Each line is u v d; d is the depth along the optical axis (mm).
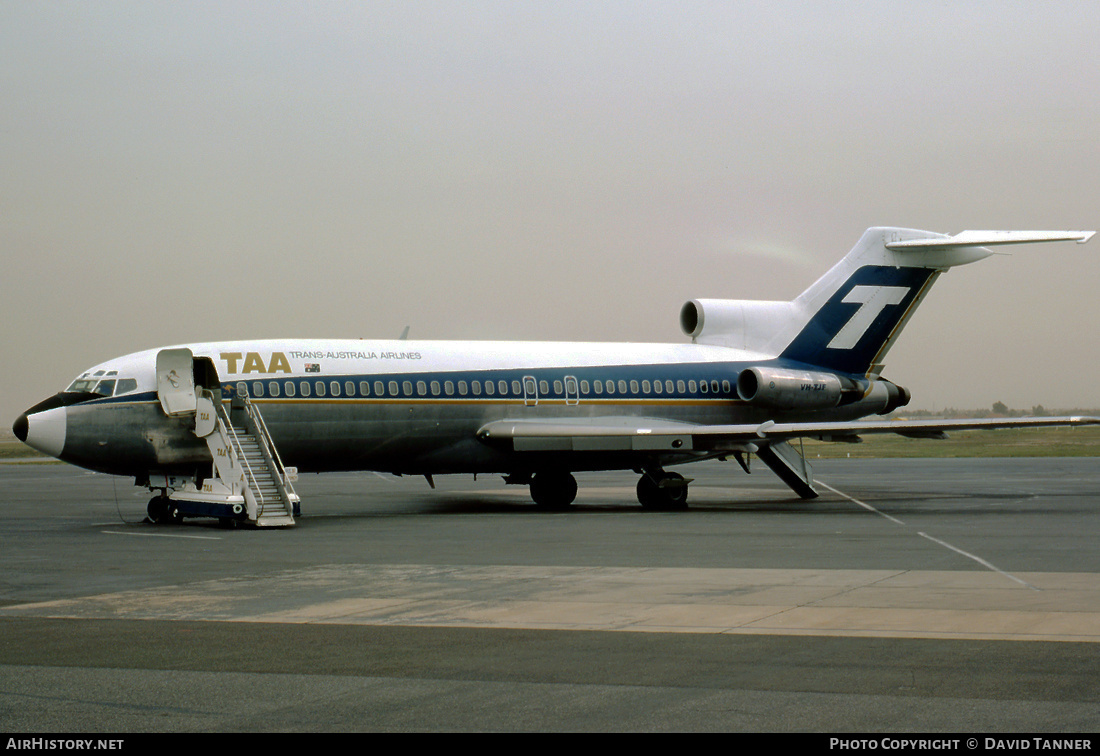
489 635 15938
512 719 11406
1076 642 15125
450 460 43406
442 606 18578
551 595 19703
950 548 26906
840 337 51000
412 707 11914
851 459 104438
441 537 31109
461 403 43031
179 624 17016
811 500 47438
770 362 50125
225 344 39844
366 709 11852
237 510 34500
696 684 12852
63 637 15984
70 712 11812
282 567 24156
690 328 51000
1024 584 20562
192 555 26688
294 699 12289
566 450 42969
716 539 29875
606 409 45938
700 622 16875
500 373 44156
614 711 11695
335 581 21781
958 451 125812
